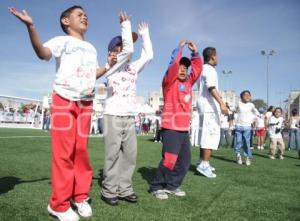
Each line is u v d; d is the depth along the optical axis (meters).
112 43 4.13
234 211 3.76
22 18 2.91
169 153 4.31
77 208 3.53
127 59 4.05
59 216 3.25
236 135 8.38
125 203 3.96
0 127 23.91
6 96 22.81
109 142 3.93
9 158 7.01
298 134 13.51
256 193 4.68
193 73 4.70
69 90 3.36
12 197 3.90
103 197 4.05
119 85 4.00
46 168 5.96
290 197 4.50
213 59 6.09
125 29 4.02
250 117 8.36
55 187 3.26
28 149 8.88
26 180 4.88
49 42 3.29
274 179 5.86
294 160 9.52
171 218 3.42
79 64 3.43
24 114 25.66
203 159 6.00
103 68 3.89
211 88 5.88
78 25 3.56
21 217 3.24
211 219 3.45
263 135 13.87
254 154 11.20
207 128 5.97
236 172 6.59
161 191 4.29
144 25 4.46
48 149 9.05
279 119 10.10
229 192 4.68
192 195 4.45
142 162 7.46
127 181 4.02
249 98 8.55
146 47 4.39
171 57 4.49
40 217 3.28
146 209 3.73
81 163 3.52
